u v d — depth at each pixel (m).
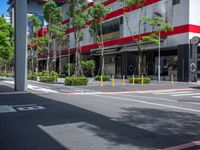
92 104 14.09
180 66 35.97
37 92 21.17
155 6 39.34
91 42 56.16
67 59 67.38
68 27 55.72
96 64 57.91
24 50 21.92
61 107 12.96
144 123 9.41
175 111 12.06
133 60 46.00
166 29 33.06
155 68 44.41
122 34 47.16
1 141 7.21
